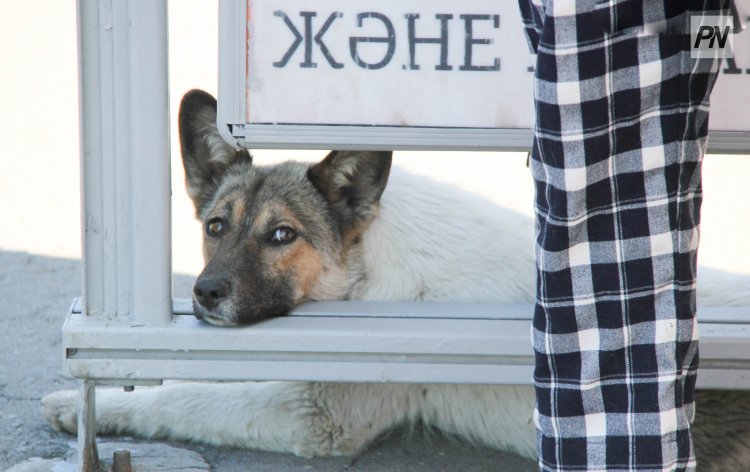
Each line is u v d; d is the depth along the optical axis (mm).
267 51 4203
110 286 4488
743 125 4270
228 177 5891
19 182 10578
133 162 4367
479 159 11109
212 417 5332
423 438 5742
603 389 3262
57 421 5359
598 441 3271
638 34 2994
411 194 5840
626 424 3248
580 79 3012
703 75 3096
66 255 8750
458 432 5676
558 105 3041
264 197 5523
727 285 5723
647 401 3225
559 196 3113
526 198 9406
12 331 6945
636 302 3201
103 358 4484
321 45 4207
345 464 5266
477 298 5516
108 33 4270
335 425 5344
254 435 5320
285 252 5387
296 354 4520
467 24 4223
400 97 4262
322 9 4188
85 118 4344
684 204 3174
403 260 5648
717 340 4527
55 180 10688
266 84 4223
